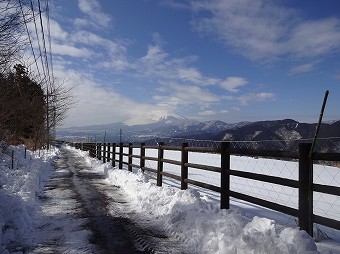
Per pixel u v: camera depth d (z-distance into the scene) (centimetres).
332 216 654
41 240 502
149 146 1108
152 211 697
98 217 655
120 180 1213
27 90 1193
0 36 656
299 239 377
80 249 460
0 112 1045
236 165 1919
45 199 859
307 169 429
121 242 495
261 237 392
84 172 1723
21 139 2953
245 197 555
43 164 1797
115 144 1812
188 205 626
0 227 473
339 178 1287
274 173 1538
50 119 2678
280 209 472
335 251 390
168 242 498
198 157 2553
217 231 475
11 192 772
